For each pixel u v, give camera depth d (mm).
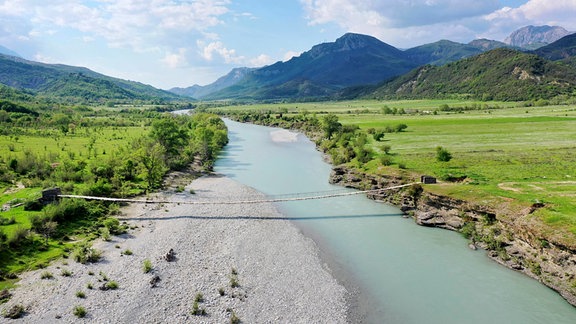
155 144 100500
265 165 112000
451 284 43375
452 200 61062
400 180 75375
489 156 90938
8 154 92938
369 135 145500
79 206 59656
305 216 66562
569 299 38938
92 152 103812
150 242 52406
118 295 38969
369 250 52531
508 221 51250
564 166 75688
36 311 35844
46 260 45531
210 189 83438
